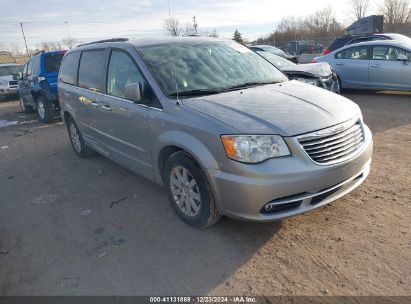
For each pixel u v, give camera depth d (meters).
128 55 4.38
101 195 4.80
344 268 2.96
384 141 5.95
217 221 3.63
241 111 3.36
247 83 4.24
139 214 4.16
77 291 3.00
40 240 3.84
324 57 11.18
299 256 3.16
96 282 3.08
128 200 4.55
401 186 4.25
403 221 3.53
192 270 3.12
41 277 3.22
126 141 4.48
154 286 2.98
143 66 4.09
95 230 3.92
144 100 3.96
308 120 3.23
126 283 3.04
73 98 5.85
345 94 10.73
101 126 5.05
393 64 9.59
